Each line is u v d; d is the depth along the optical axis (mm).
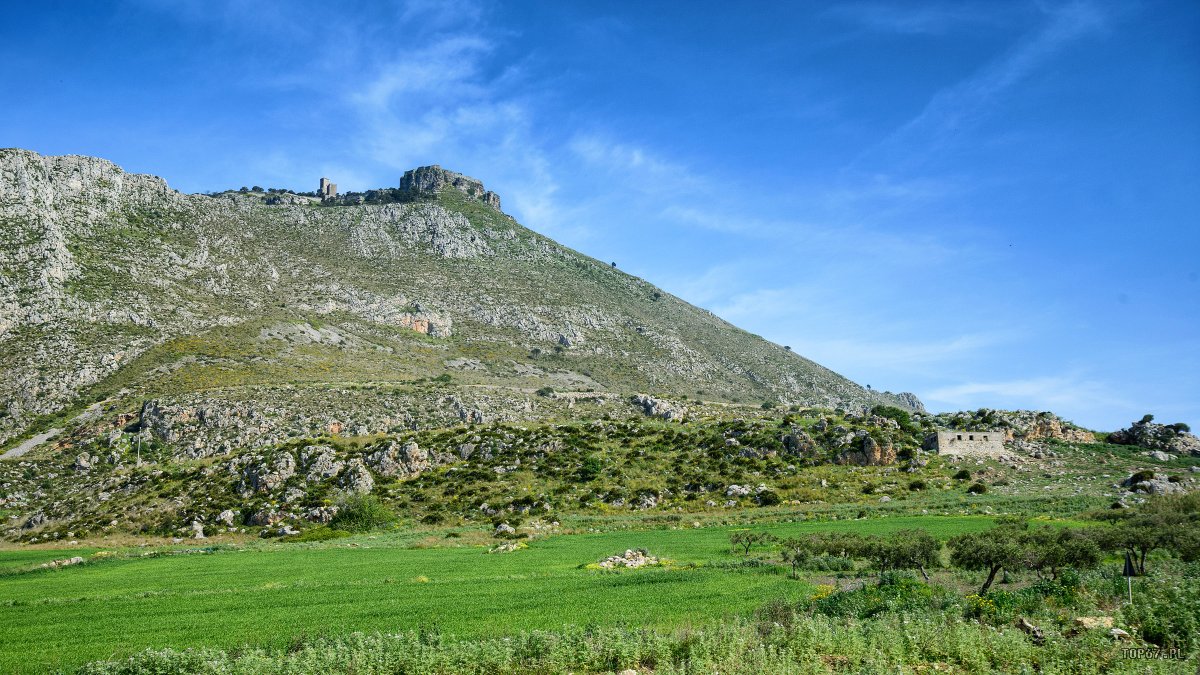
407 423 134875
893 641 22406
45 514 94562
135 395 136250
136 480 100875
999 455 100750
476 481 96375
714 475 95125
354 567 53906
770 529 68562
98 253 188000
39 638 30844
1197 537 38156
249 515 87812
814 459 99438
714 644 23188
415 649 23891
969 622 25297
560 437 108062
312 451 100312
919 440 107375
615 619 30375
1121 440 111688
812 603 31422
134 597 41719
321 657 23406
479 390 161250
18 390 134375
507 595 38594
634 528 77062
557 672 22531
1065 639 22250
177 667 23484
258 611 35906
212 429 122812
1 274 159000
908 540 42000
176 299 184625
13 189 187000
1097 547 36438
